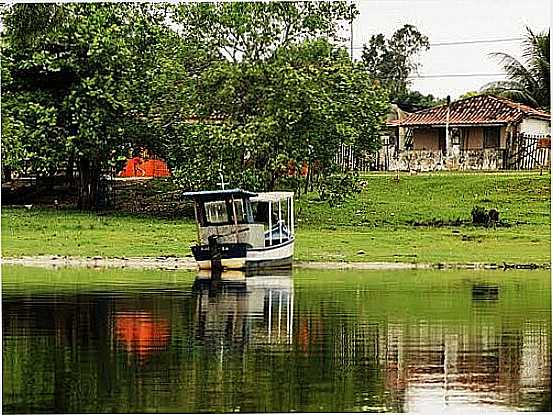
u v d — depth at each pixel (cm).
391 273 4916
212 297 4038
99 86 7056
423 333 3216
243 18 7025
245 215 5072
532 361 2803
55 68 6956
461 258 5419
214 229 5088
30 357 2823
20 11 5647
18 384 2495
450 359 2811
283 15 7094
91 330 3259
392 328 3300
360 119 7000
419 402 2347
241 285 4447
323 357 2825
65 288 4303
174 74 7119
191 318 3500
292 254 5169
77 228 6412
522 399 2389
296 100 6719
